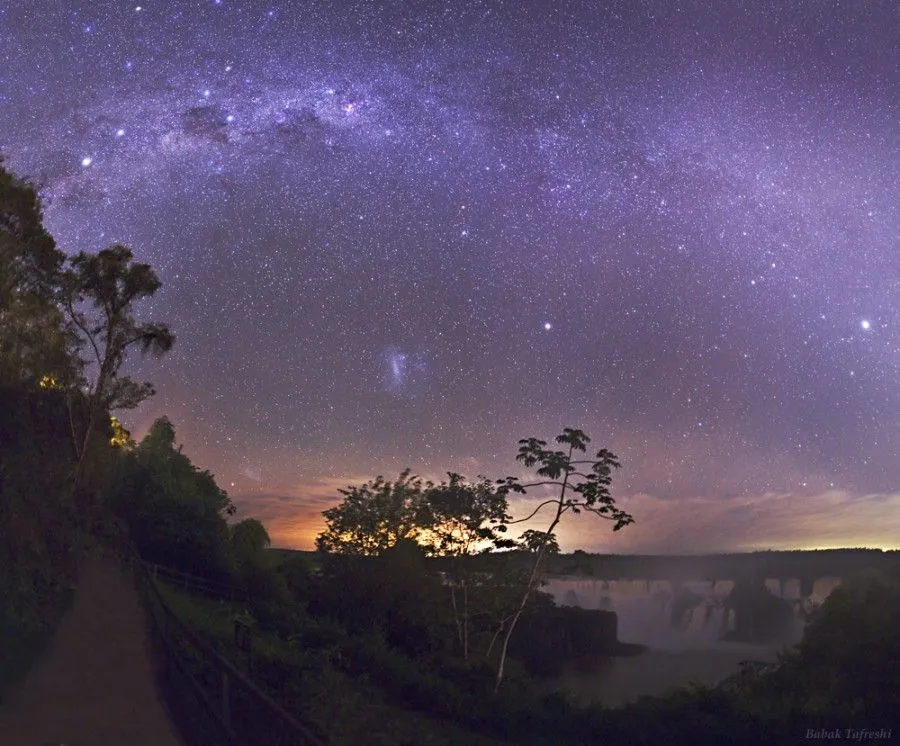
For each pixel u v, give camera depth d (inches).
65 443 1321.4
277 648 778.2
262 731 355.6
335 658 874.1
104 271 1498.5
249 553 1588.3
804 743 649.6
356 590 1294.3
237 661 604.1
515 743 687.1
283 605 1275.8
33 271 1169.4
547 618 2229.3
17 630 679.1
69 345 1357.0
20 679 518.6
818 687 792.9
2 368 1040.8
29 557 827.4
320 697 599.2
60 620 762.2
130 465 1784.0
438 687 804.6
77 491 1375.5
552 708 768.9
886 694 727.1
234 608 1141.1
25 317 1085.1
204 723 382.3
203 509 1654.8
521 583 1153.4
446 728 697.0
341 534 1380.4
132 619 784.3
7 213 1126.4
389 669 854.5
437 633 1208.2
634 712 722.2
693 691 758.5
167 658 528.1
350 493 1395.2
